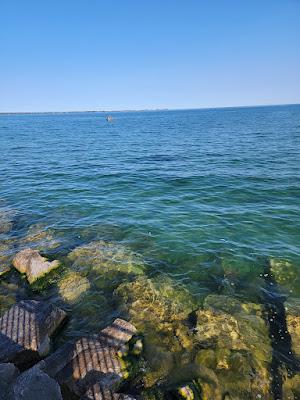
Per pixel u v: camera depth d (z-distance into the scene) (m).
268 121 71.19
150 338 6.27
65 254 9.80
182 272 8.72
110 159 27.19
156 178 19.28
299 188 15.80
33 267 8.47
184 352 5.94
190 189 16.59
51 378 4.67
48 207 14.45
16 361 5.54
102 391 4.82
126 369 5.47
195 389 5.09
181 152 29.77
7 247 10.34
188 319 6.83
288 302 7.35
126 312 7.11
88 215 13.25
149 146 35.75
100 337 6.00
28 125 93.06
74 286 8.13
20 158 28.52
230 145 32.88
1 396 4.47
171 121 97.00
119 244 10.41
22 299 7.74
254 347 6.06
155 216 12.84
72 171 22.27
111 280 8.38
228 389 5.19
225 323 6.69
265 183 16.95
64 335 6.50
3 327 6.12
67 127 80.81
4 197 16.23
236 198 14.75
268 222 11.79
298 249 9.70
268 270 8.66
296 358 5.82
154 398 4.98
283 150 27.41
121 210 13.73
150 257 9.53
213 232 11.09
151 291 7.85
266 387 5.25
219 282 8.22
